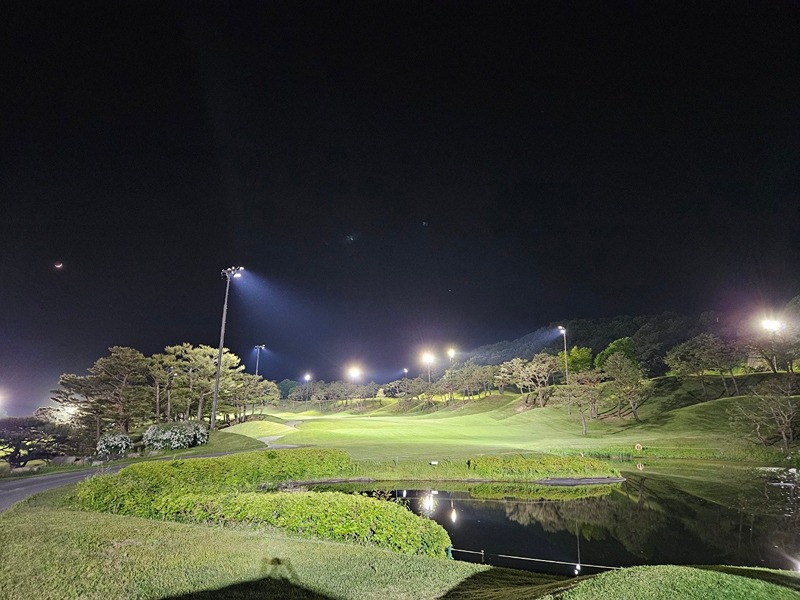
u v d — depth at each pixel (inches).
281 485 744.3
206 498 426.6
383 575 293.4
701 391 2075.5
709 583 221.8
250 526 393.1
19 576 261.6
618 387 1973.4
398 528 385.4
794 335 1716.3
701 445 1237.1
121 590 251.0
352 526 382.6
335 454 864.3
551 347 4805.6
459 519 642.8
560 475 872.9
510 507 706.2
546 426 1998.0
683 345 2251.5
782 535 564.7
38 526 360.8
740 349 1913.1
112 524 374.6
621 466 1067.3
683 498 756.0
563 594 227.1
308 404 4471.0
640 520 634.2
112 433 1015.0
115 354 1556.3
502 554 503.8
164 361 1744.6
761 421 1246.3
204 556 307.9
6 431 1299.2
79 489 490.9
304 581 278.7
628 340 2866.6
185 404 1800.0
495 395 3026.6
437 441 1317.7
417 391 3447.3
